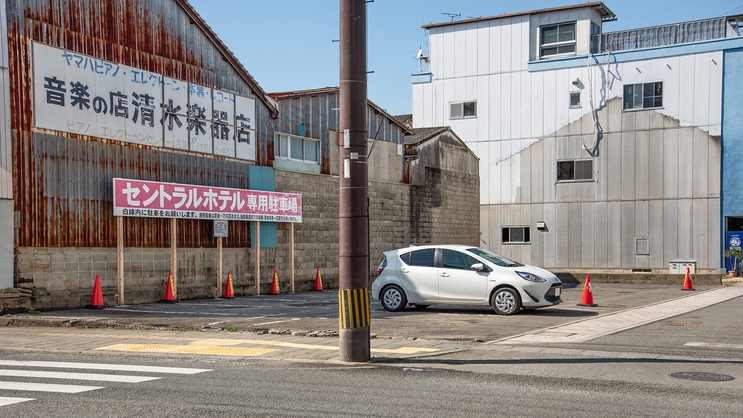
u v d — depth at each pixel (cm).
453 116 3869
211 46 2144
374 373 875
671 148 3325
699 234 3256
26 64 1602
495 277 1559
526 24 3700
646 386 782
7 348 1110
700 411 660
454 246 1655
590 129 3516
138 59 1895
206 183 2095
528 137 3669
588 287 1784
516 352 1041
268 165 2344
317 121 2570
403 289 1645
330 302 1964
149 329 1359
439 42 3934
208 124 2112
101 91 1781
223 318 1516
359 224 961
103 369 911
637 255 3391
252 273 2264
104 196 1777
